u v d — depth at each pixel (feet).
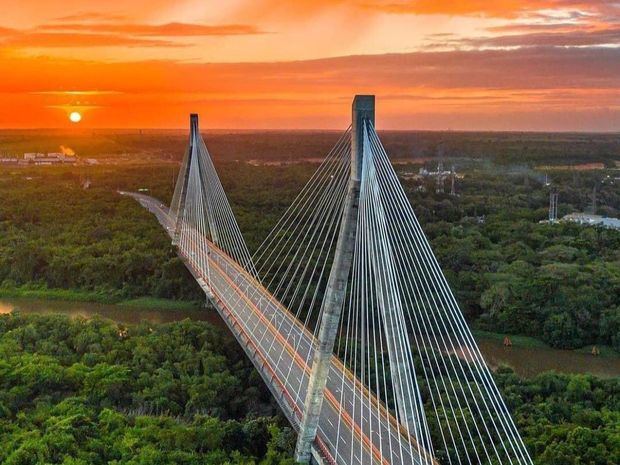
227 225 377.91
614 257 373.81
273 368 187.42
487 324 303.07
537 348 289.33
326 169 371.76
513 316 300.61
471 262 359.25
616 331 287.28
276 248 336.90
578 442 168.55
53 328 252.01
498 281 321.32
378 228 147.13
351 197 151.33
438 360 224.74
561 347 288.92
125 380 205.16
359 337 233.14
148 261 364.17
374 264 148.46
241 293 268.62
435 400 191.62
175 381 211.41
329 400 172.04
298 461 153.48
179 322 264.31
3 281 373.20
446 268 346.54
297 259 320.70
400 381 148.05
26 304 351.05
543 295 309.01
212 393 203.62
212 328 257.14
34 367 204.54
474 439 172.65
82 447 165.48
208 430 172.14
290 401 168.25
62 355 230.27
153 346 235.40
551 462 161.27
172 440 169.27
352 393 176.65
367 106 148.77
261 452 175.11
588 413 188.14
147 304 345.51
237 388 213.25
